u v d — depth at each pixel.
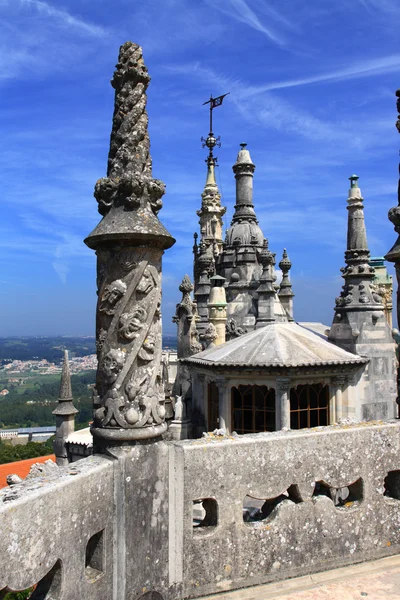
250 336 17.78
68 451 27.12
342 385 16.64
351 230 18.16
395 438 7.09
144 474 5.48
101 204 5.76
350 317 17.50
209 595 5.86
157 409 5.60
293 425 16.11
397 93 7.82
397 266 7.58
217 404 17.97
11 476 4.89
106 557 5.15
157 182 5.78
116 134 5.86
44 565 4.38
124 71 5.91
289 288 34.00
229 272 32.06
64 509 4.62
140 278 5.58
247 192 33.72
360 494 6.88
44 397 191.75
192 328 23.62
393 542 6.92
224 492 5.99
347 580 6.25
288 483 6.33
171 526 5.70
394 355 17.61
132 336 5.51
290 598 5.86
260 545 6.13
